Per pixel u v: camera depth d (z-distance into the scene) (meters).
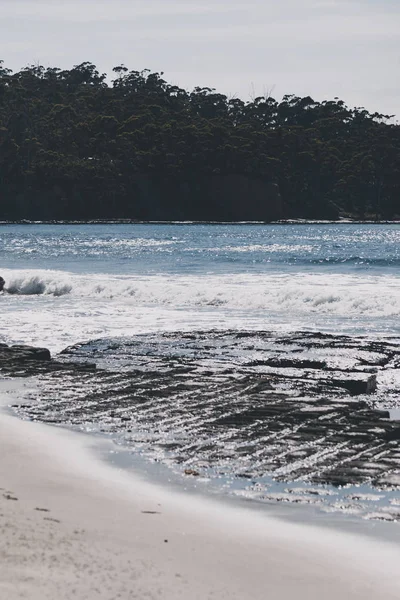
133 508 8.93
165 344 21.14
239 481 10.37
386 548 8.12
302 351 19.92
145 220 185.50
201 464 11.05
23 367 17.78
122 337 22.62
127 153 194.25
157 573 6.65
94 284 39.75
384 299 31.97
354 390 16.64
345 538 8.40
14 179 186.25
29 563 6.48
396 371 18.34
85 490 9.53
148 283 39.69
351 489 10.09
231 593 6.46
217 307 33.59
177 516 8.77
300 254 71.75
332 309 32.06
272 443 12.00
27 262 64.38
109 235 124.12
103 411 14.05
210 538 8.02
